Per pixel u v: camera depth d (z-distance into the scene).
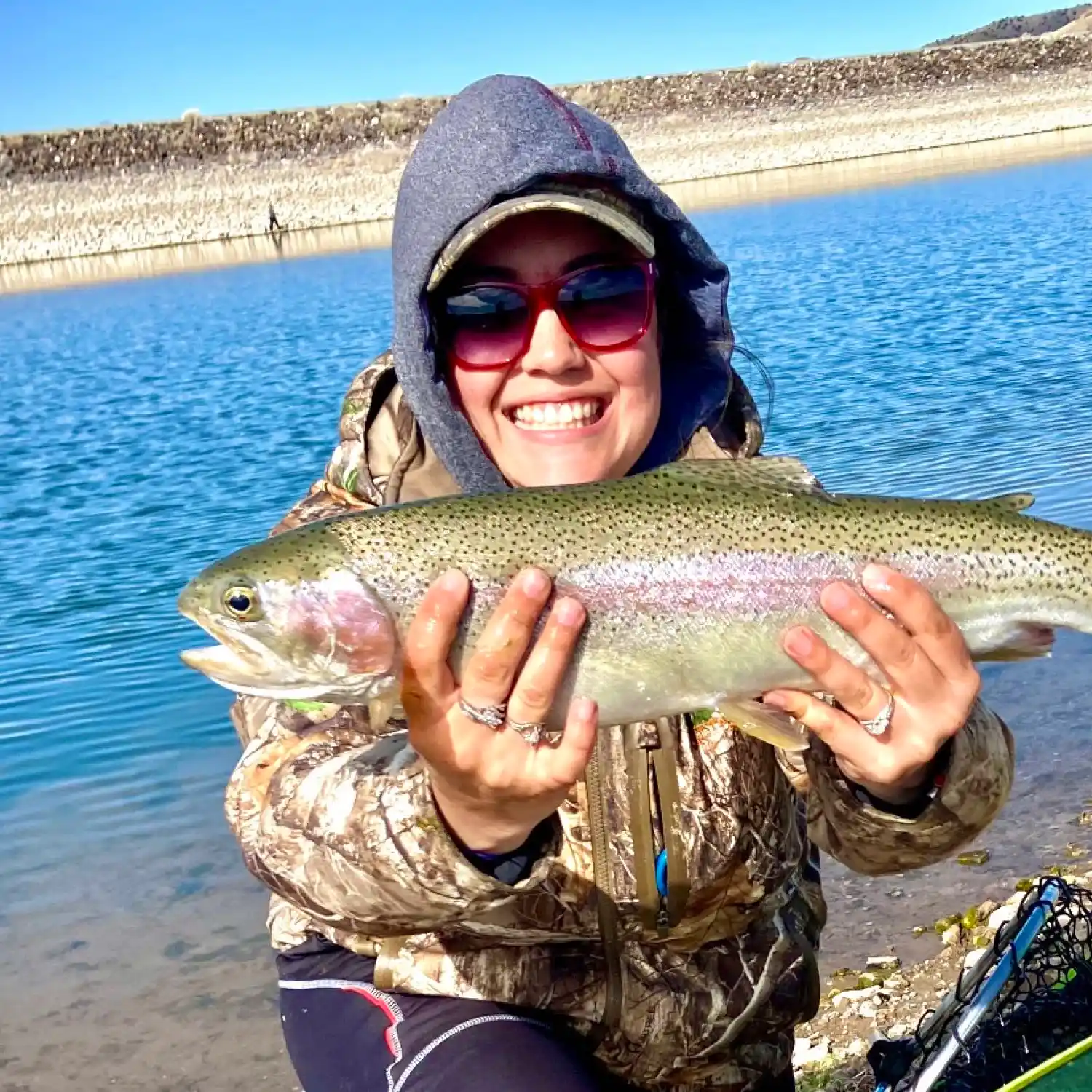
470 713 0.72
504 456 0.95
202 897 1.75
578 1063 0.82
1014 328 5.50
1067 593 0.90
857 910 1.59
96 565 3.26
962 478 3.23
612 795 0.85
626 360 0.92
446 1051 0.81
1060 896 1.03
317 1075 0.86
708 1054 0.90
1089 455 3.30
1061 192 10.87
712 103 17.56
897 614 0.74
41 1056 1.43
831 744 0.77
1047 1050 0.97
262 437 4.82
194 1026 1.49
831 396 4.45
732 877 0.88
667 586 0.83
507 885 0.74
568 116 0.91
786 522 0.85
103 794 2.03
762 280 7.64
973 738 0.81
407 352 0.92
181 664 2.54
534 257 0.90
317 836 0.77
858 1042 1.33
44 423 5.45
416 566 0.83
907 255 8.13
